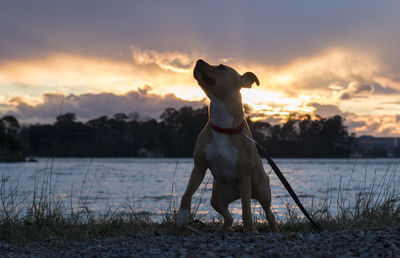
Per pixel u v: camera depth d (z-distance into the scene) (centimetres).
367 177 2953
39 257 371
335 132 13800
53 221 558
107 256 362
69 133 12381
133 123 13488
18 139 11144
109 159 12675
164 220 600
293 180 2811
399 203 671
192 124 12656
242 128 457
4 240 481
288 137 13625
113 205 1226
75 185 2297
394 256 316
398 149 15200
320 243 375
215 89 440
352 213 623
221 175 462
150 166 6819
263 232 484
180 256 348
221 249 366
